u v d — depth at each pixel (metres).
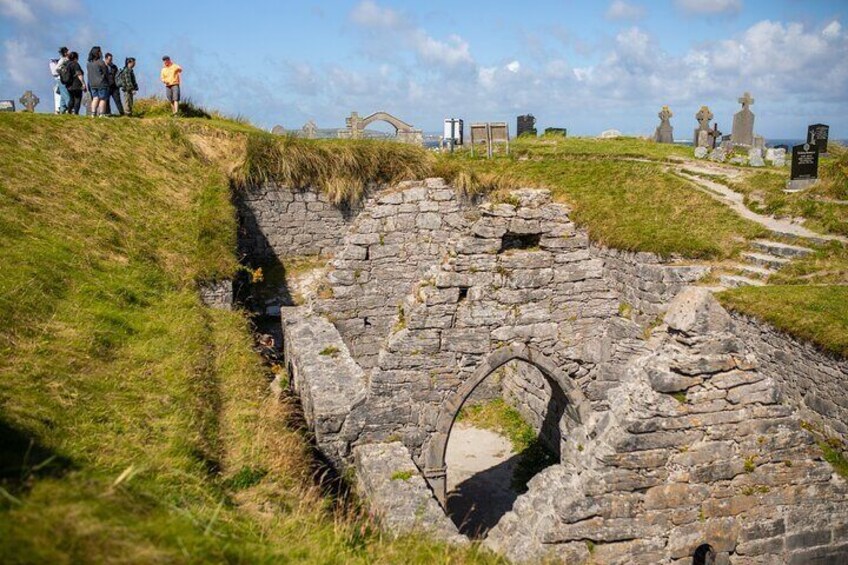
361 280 15.03
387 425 9.71
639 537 6.48
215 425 8.00
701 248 17.28
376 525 7.01
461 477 12.49
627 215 19.97
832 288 13.83
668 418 6.44
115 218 14.22
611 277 18.89
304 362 11.17
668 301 16.23
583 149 28.45
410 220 15.11
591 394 10.60
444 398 9.91
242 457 7.24
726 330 6.57
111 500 4.27
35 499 3.82
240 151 20.91
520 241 10.51
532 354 10.23
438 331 9.85
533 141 32.19
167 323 10.87
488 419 14.93
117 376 8.15
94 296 10.42
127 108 23.78
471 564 6.05
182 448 6.73
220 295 14.00
